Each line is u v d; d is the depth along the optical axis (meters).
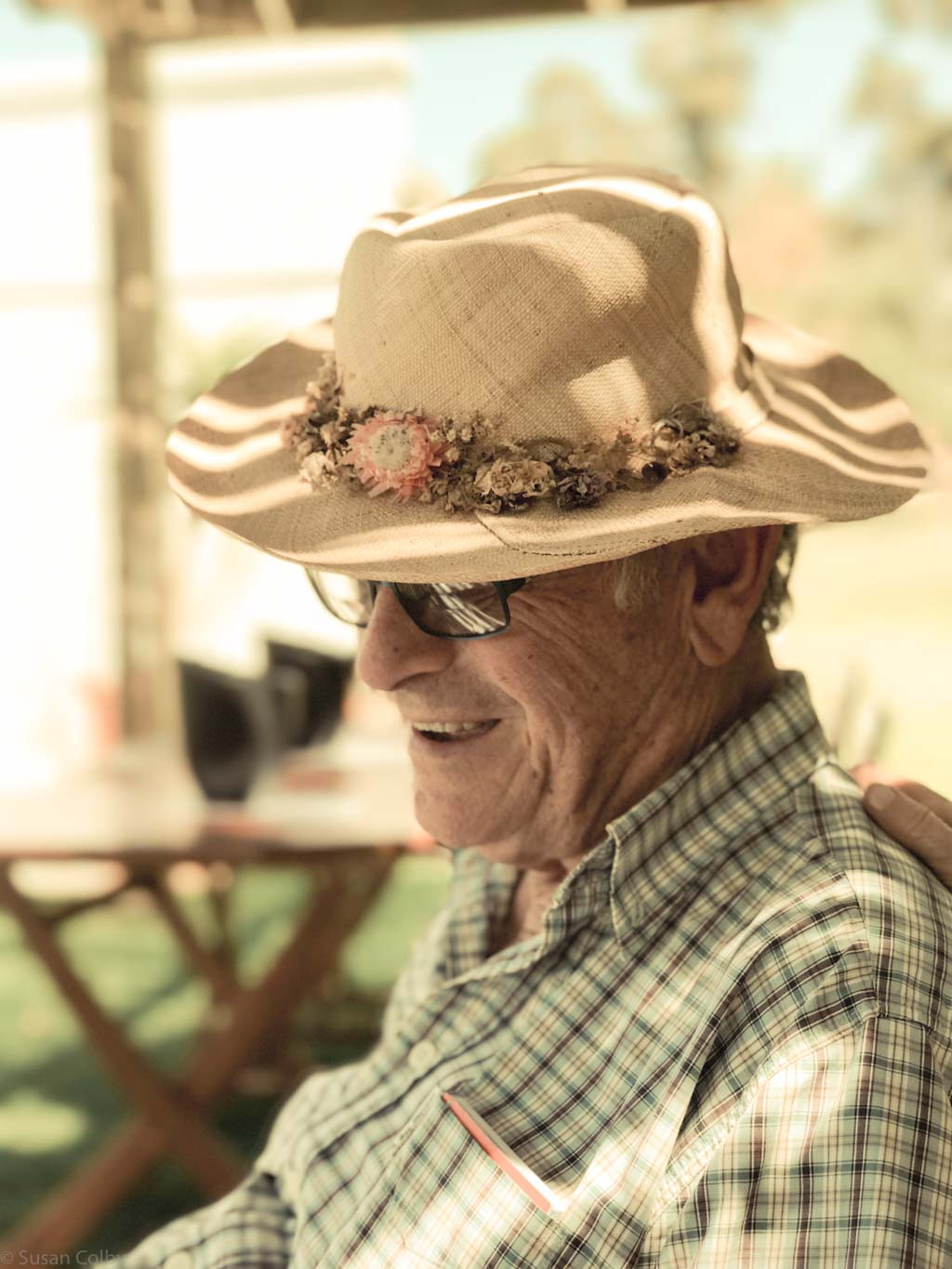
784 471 1.28
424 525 1.26
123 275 5.62
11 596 9.13
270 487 1.44
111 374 5.65
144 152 5.64
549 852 1.40
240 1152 3.60
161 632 5.68
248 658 5.79
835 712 2.59
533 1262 1.17
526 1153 1.23
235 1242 1.53
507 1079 1.29
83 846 2.60
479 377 1.27
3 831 2.71
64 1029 4.69
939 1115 1.05
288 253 10.35
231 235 10.36
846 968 1.11
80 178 10.18
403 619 1.33
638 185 1.33
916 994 1.10
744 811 1.33
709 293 1.30
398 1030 1.60
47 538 9.18
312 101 10.20
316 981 3.21
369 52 10.19
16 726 8.23
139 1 5.50
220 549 6.33
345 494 1.34
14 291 9.76
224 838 2.64
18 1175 3.57
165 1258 1.56
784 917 1.18
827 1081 1.07
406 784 3.11
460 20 5.15
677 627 1.31
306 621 6.64
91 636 9.09
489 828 1.39
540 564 1.19
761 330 1.70
